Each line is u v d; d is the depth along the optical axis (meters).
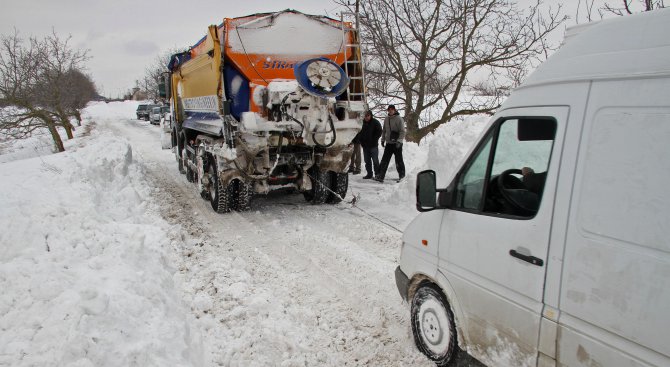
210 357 3.63
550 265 2.49
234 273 5.36
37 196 5.64
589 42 2.49
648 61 2.14
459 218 3.24
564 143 2.47
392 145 10.90
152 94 54.56
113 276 3.90
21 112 18.53
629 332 2.09
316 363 3.64
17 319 3.11
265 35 7.50
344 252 6.15
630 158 2.14
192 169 10.80
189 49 10.21
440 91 12.17
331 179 8.91
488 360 3.02
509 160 3.02
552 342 2.50
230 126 7.29
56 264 3.85
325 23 7.84
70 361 2.75
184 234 6.85
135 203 8.09
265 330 4.04
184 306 4.42
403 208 8.36
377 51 11.96
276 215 8.15
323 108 7.39
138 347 3.04
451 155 8.06
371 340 3.98
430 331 3.63
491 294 2.92
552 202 2.50
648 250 2.03
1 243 4.02
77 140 22.84
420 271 3.67
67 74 20.59
